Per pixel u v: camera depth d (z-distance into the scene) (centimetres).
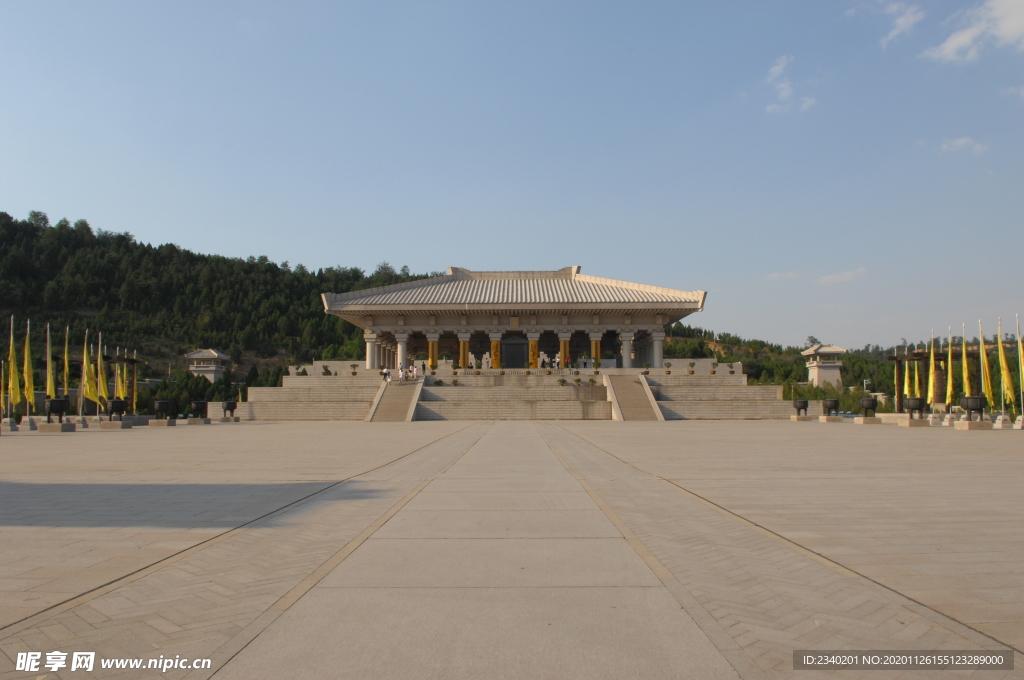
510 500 1009
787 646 445
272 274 17788
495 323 6631
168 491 1134
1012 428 3400
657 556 671
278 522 852
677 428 3403
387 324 6694
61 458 1834
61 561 661
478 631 471
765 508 939
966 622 489
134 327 13375
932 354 4138
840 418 4244
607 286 7131
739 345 13962
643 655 430
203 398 7662
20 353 9456
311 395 5231
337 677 400
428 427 3641
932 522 840
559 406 4647
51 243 15912
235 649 441
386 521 850
